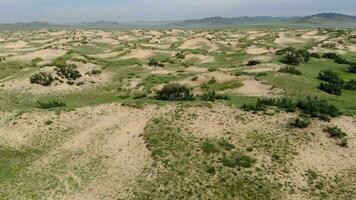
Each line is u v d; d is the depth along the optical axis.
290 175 42.69
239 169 43.22
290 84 78.50
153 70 112.62
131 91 89.81
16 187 43.53
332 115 55.03
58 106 70.31
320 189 40.94
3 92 87.25
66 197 41.34
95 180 44.00
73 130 55.91
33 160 49.75
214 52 160.12
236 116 54.31
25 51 174.75
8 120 59.50
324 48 154.38
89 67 107.94
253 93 75.31
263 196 39.34
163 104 59.09
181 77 97.75
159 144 48.31
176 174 42.69
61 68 99.19
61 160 49.06
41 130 56.50
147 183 41.94
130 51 152.62
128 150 48.81
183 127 51.88
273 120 53.16
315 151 47.09
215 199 38.88
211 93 71.25
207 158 45.25
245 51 154.75
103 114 58.94
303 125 51.31
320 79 87.62
